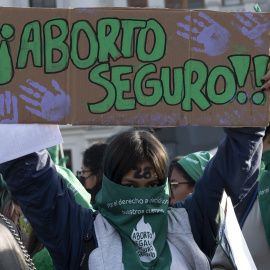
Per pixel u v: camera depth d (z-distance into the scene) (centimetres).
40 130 659
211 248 686
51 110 656
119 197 660
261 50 664
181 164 1034
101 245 652
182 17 660
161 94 658
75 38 656
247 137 664
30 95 656
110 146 671
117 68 656
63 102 656
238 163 661
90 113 656
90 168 1103
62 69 656
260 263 814
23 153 649
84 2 1423
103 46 656
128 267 641
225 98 662
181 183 1028
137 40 657
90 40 656
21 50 655
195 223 686
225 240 607
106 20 656
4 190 859
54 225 658
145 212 661
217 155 676
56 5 1393
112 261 645
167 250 666
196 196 687
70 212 666
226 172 667
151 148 663
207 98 661
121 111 657
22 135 655
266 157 828
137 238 658
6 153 648
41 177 654
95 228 664
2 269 552
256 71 664
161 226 670
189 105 660
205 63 662
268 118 663
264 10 1745
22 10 655
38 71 656
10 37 655
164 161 668
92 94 656
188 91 660
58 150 1059
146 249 657
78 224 667
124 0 1490
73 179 920
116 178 662
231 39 663
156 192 662
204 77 662
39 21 656
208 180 676
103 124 656
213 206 674
